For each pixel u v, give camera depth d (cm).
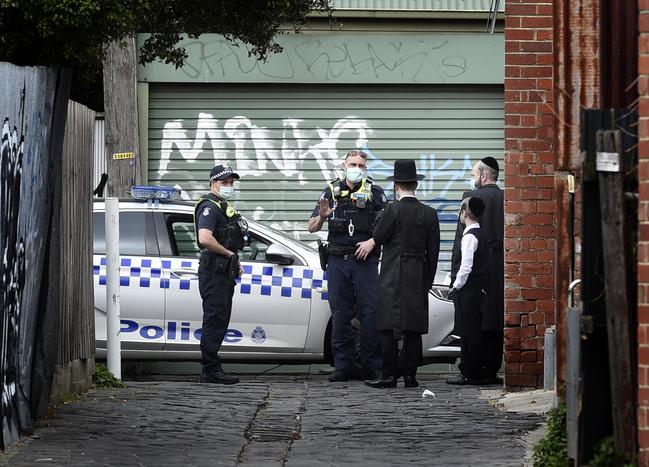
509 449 2092
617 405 1603
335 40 4566
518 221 2941
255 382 3247
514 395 2820
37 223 2156
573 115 2222
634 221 1634
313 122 4609
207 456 2012
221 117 4591
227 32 2673
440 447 2128
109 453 2006
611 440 1627
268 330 3462
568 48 2211
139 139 4519
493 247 3136
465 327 3141
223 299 3167
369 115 4612
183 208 3538
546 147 2933
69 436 2153
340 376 3272
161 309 3453
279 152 4603
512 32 2925
